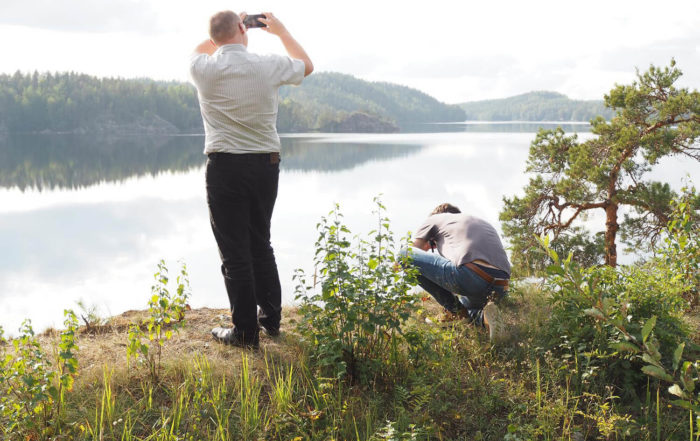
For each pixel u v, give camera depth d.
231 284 3.26
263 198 3.28
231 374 2.98
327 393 2.76
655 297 3.13
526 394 2.81
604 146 13.47
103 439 2.47
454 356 3.13
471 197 77.44
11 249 55.31
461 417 2.68
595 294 1.86
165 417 2.62
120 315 4.36
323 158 157.38
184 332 3.69
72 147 194.38
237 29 3.10
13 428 2.43
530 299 4.20
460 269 3.61
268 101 3.10
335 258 2.97
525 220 13.99
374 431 2.55
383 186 99.31
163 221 76.38
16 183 116.56
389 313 2.98
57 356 2.87
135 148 193.62
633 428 2.50
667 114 12.19
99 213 84.19
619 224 13.32
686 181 4.14
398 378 2.96
